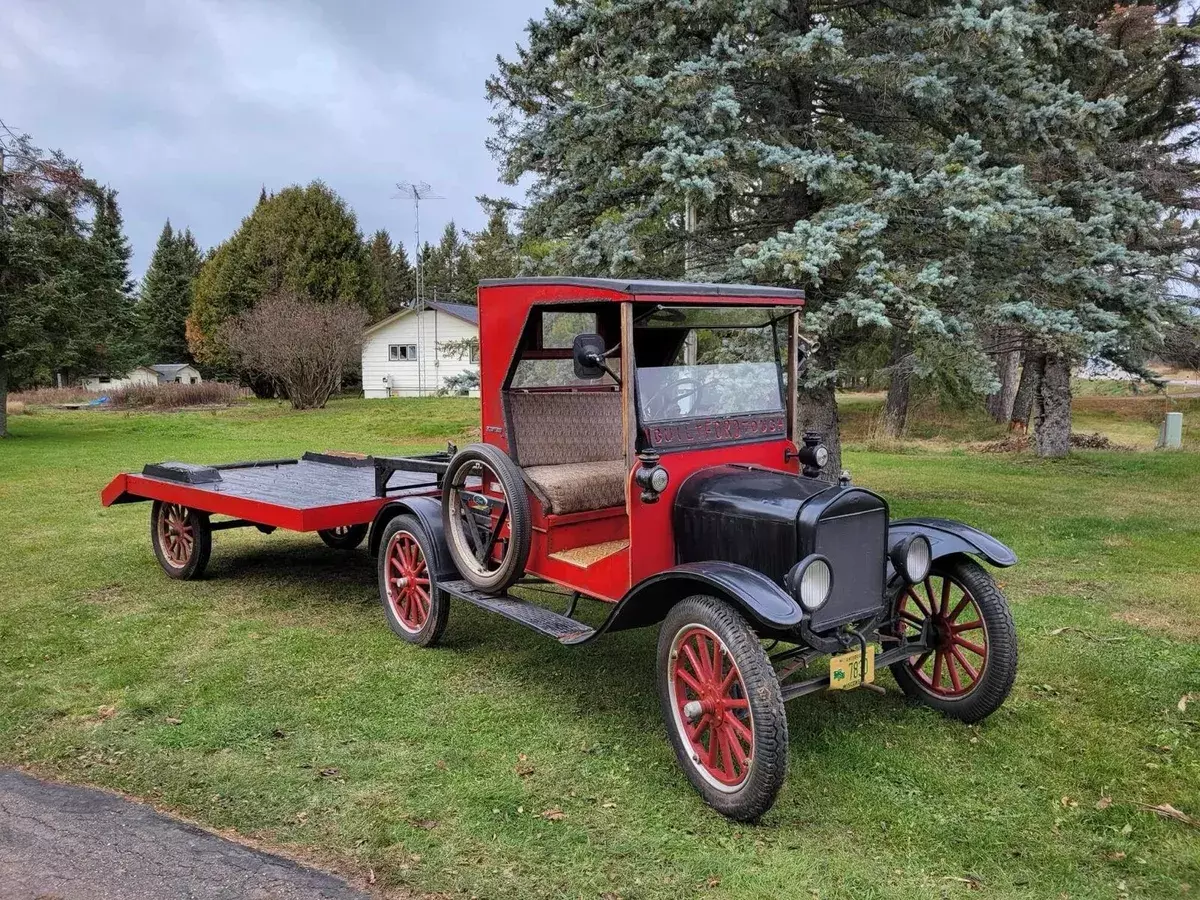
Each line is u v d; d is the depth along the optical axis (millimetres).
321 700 4336
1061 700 4324
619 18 7344
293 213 34500
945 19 6738
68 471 12531
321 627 5508
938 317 6324
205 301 38562
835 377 7727
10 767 3676
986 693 3953
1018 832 3180
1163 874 2941
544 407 4715
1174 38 12930
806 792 3453
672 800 3396
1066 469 12602
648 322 4156
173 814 3291
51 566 7027
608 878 2891
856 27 8141
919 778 3559
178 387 28438
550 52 7961
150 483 6656
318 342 25109
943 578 4164
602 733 3971
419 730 3992
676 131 6738
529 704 4293
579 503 4395
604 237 7527
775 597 3219
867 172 7250
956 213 6320
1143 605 5852
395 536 5293
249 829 3184
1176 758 3727
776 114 7684
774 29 7602
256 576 6789
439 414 22219
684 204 7395
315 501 5781
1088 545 7570
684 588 3561
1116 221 7621
